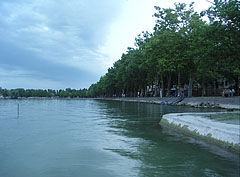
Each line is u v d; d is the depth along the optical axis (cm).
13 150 740
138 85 7600
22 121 1545
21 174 529
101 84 12712
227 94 3906
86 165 593
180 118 1237
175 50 3781
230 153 710
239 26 1852
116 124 1389
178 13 3903
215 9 1991
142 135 1014
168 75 5541
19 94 16150
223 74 4019
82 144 830
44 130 1144
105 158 655
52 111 2612
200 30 2170
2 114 2134
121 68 7206
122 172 542
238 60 1984
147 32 5641
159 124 1389
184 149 764
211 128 887
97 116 1941
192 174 532
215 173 538
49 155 683
